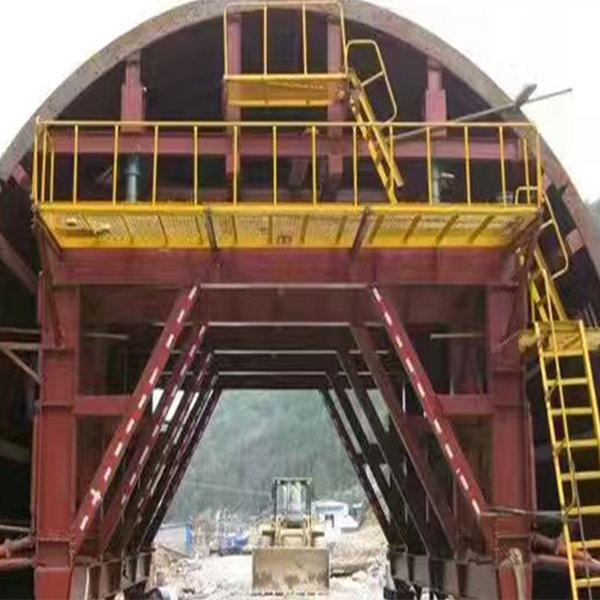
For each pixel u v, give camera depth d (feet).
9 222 46.50
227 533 339.36
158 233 42.32
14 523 52.01
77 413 42.75
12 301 50.44
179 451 69.62
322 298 46.98
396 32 46.55
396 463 57.62
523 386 43.34
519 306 42.75
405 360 43.09
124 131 45.21
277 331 59.93
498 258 44.11
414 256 44.01
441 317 47.06
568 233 48.34
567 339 41.75
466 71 46.44
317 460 510.99
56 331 42.65
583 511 39.50
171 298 46.39
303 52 45.62
